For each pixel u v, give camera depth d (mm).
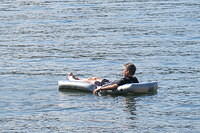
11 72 50531
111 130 35031
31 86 45781
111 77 48625
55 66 52844
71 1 96375
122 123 36344
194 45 61062
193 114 38000
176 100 41312
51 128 35469
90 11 85125
